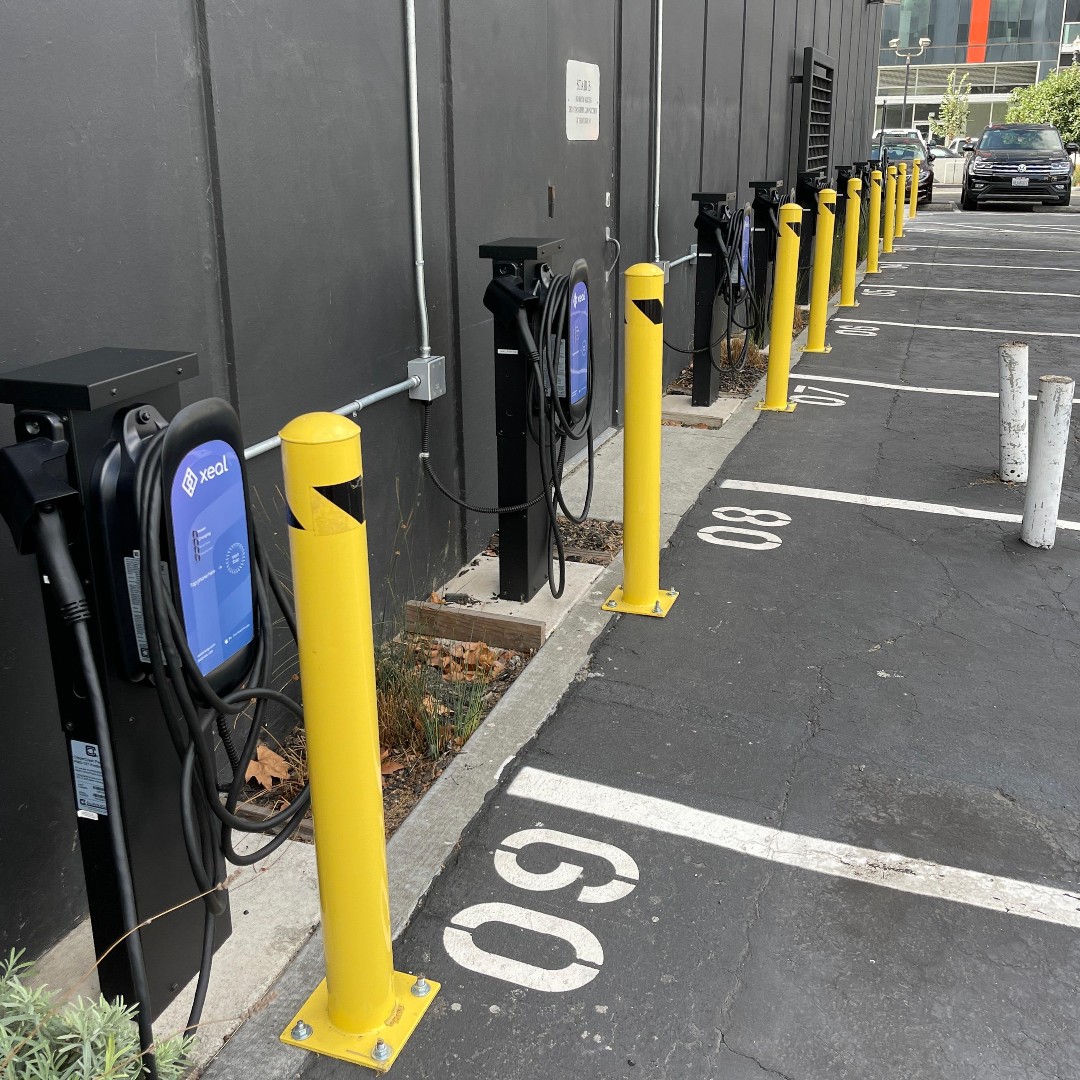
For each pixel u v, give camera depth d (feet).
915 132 109.60
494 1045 7.79
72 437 6.08
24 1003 6.17
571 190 19.40
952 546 17.53
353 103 11.99
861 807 10.62
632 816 10.45
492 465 16.97
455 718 12.02
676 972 8.49
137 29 8.66
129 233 8.79
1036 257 56.65
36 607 8.02
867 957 8.66
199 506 6.50
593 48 19.79
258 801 10.54
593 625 14.37
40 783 8.21
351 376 12.56
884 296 44.80
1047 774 11.21
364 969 7.55
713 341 25.03
